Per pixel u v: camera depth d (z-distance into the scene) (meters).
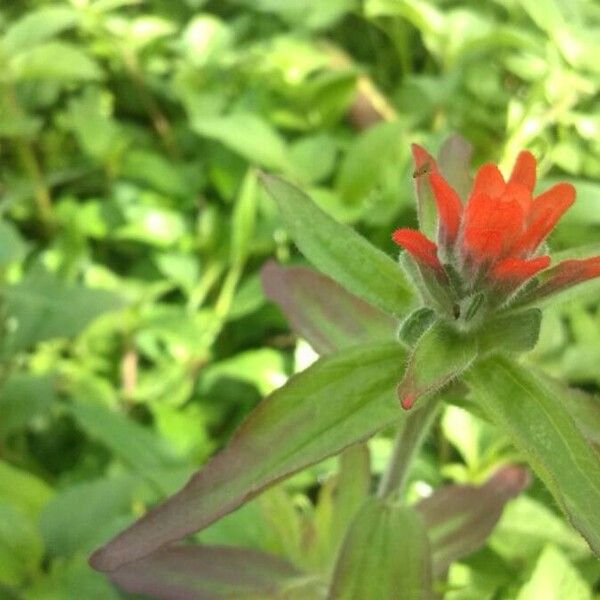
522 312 0.15
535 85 0.32
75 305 0.27
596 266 0.15
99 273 0.32
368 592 0.17
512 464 0.22
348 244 0.16
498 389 0.15
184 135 0.36
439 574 0.20
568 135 0.32
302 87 0.35
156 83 0.37
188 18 0.41
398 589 0.17
